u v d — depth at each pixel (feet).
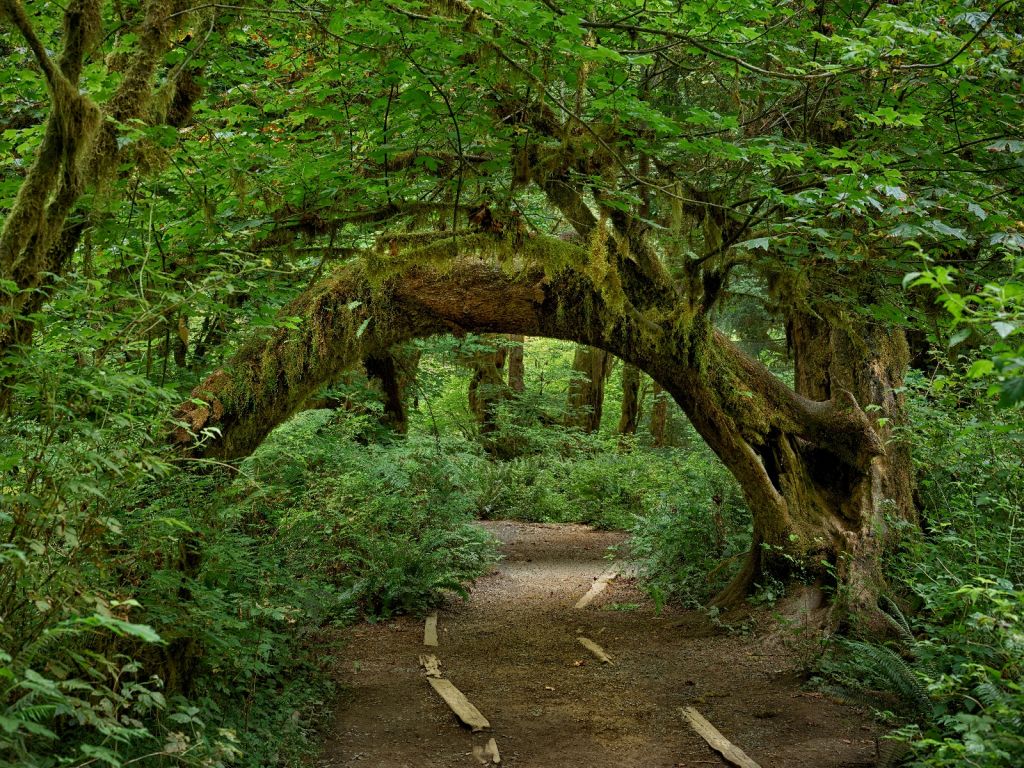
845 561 23.27
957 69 17.28
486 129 16.98
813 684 19.30
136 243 17.33
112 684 11.81
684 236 23.22
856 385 25.08
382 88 16.12
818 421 24.49
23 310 11.24
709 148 16.69
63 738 10.96
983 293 8.81
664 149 19.98
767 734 16.67
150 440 11.85
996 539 18.71
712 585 28.09
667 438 73.00
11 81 17.19
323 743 16.08
